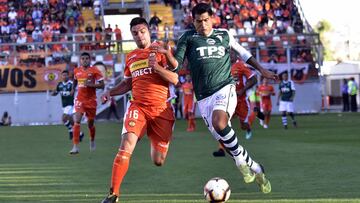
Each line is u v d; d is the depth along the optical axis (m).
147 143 31.38
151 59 13.51
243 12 69.19
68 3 69.25
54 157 25.11
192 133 39.38
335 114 59.53
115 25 63.69
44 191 15.61
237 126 44.22
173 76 13.53
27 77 57.16
